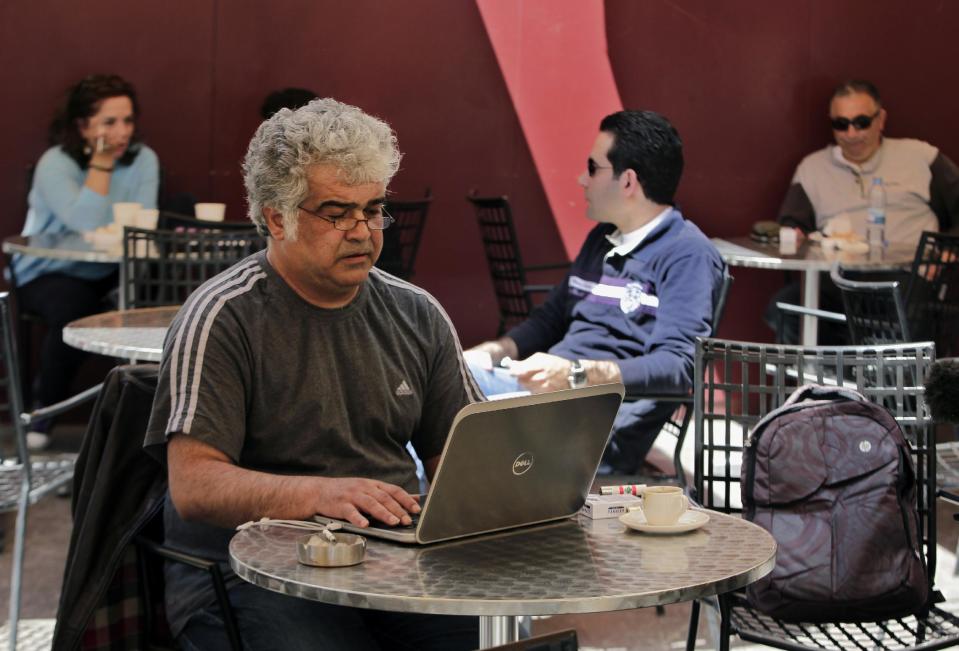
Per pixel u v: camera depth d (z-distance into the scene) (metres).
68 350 5.93
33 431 6.02
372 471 2.44
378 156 2.28
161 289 4.70
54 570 4.49
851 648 2.63
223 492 2.18
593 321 4.10
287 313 2.37
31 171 6.42
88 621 2.43
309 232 2.28
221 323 2.31
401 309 2.53
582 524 2.15
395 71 6.73
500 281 6.11
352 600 1.74
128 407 2.47
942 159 6.63
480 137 6.81
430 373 2.57
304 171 2.26
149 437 2.28
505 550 1.97
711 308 3.84
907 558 2.70
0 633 3.85
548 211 6.88
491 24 6.77
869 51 6.89
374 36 6.70
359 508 2.09
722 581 1.82
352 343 2.42
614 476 3.73
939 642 2.63
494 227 6.09
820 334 6.38
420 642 2.43
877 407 2.82
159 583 2.56
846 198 6.61
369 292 2.48
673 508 2.08
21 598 4.16
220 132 6.63
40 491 3.59
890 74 6.90
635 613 4.12
